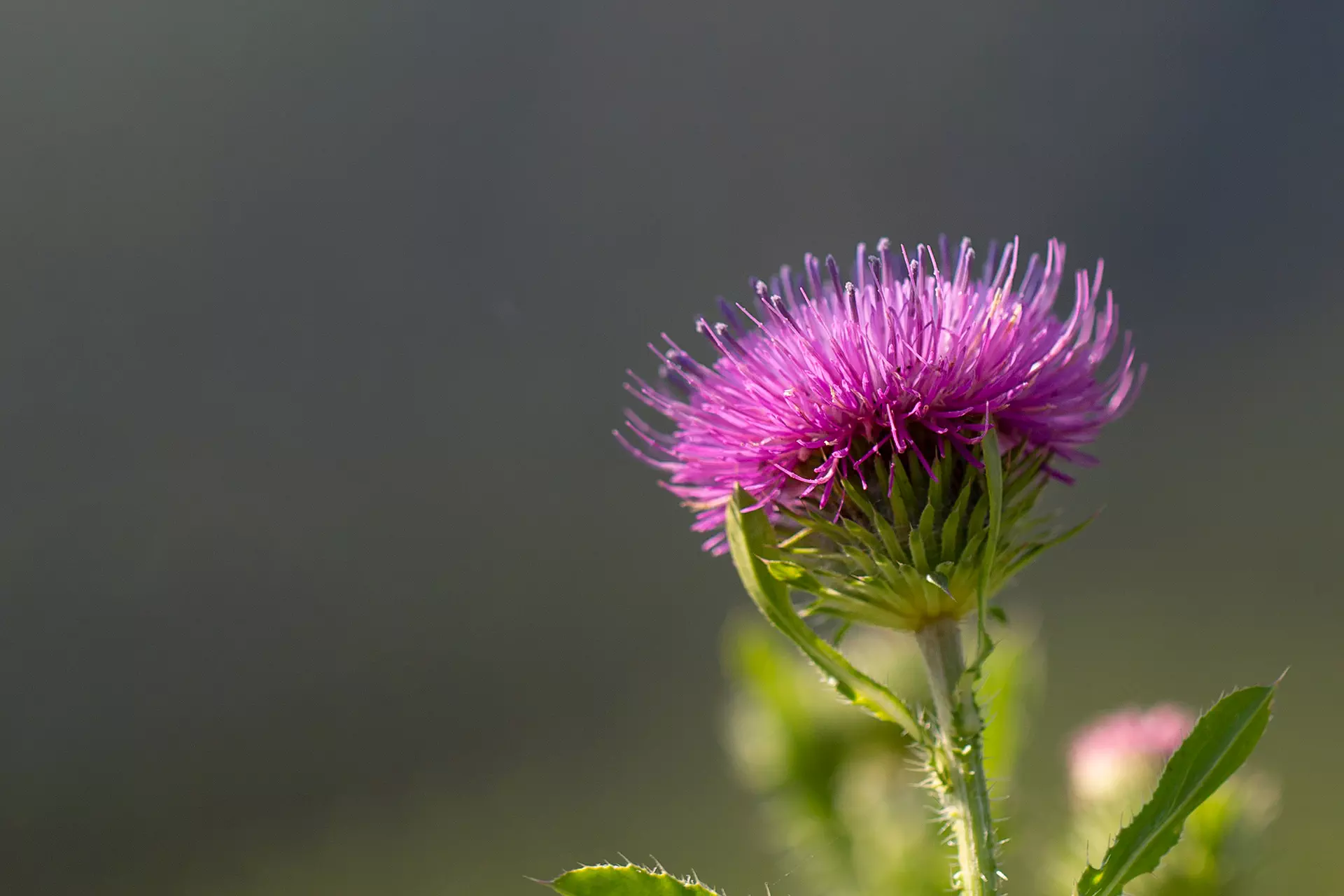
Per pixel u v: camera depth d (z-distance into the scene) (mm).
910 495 389
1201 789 379
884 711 390
